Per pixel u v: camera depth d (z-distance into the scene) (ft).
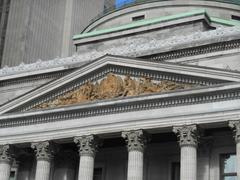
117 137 194.49
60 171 211.82
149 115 183.62
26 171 218.38
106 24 297.33
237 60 198.90
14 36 428.56
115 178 204.74
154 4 283.59
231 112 171.53
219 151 187.42
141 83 188.75
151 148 201.98
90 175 188.85
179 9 278.67
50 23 456.86
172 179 196.13
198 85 179.52
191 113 177.06
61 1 475.72
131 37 261.44
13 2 440.45
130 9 290.15
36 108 206.39
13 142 206.49
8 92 247.29
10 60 421.59
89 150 191.11
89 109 193.77
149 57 217.56
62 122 199.41
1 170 206.08
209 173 185.98
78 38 274.57
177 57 211.82
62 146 210.18
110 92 193.06
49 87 204.13
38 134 202.28
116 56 193.98
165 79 185.47
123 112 188.65
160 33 253.44
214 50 204.74
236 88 170.91
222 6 277.64
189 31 245.45
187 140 175.52
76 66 232.12
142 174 181.78
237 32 202.59
